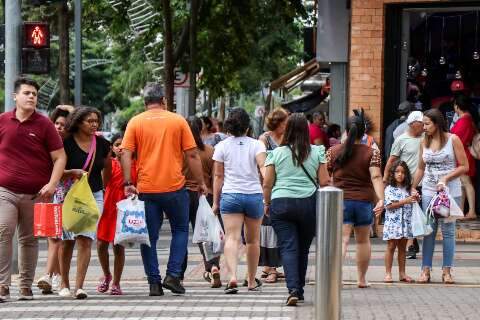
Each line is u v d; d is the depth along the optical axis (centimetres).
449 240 2541
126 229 2219
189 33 5166
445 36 3941
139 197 2273
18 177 2128
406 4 3756
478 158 3638
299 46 6369
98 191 2261
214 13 5388
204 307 2058
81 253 2206
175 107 6606
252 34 5478
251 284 2378
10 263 2145
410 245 3067
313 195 2097
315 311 1595
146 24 5512
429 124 2528
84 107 2230
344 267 2867
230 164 2316
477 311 2028
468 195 3662
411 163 3017
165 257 3192
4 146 2134
